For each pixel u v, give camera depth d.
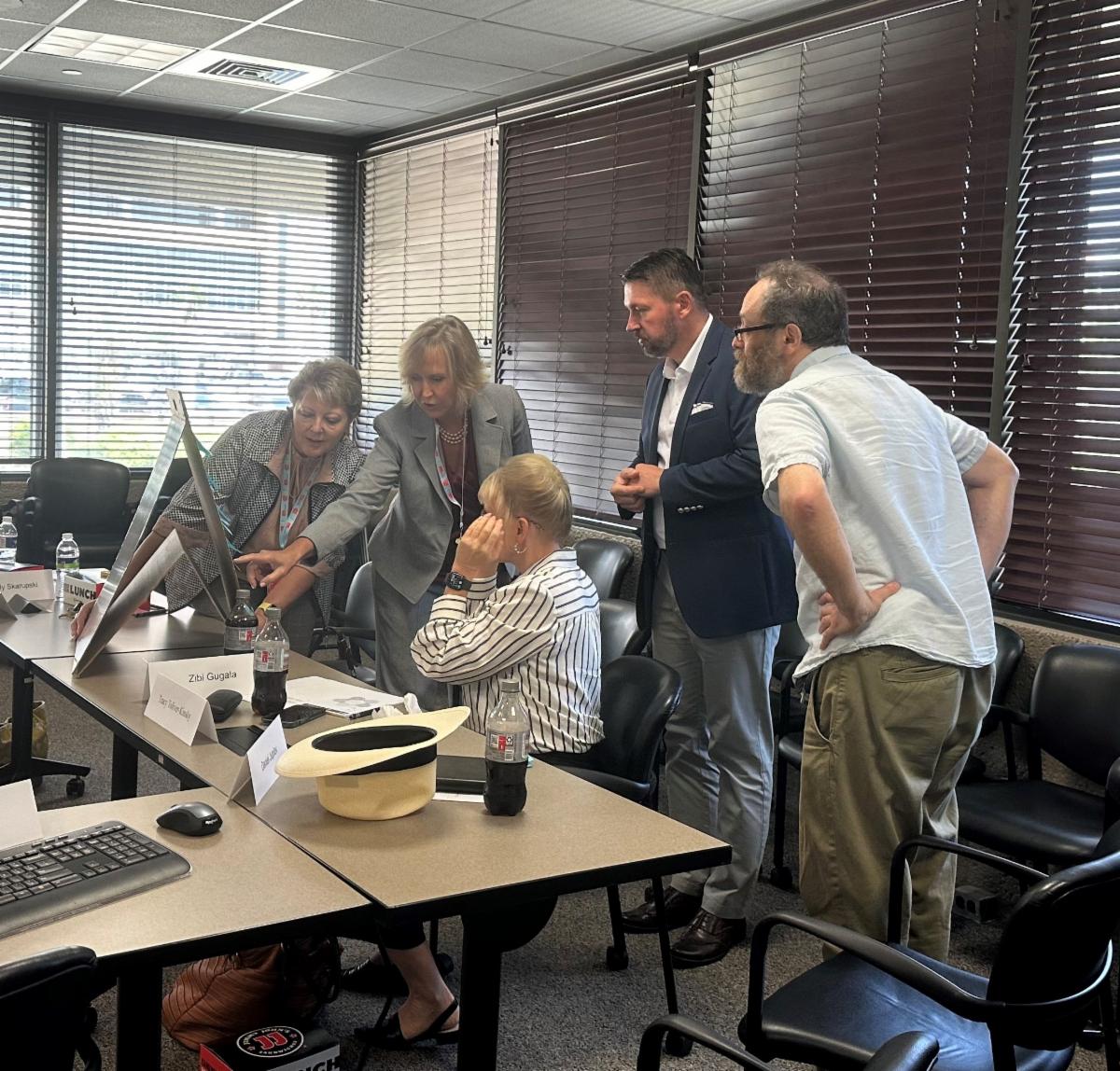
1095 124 3.12
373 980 2.59
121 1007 1.53
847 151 3.84
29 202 5.94
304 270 6.67
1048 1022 1.51
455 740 2.18
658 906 2.34
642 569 2.98
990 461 2.31
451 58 4.77
